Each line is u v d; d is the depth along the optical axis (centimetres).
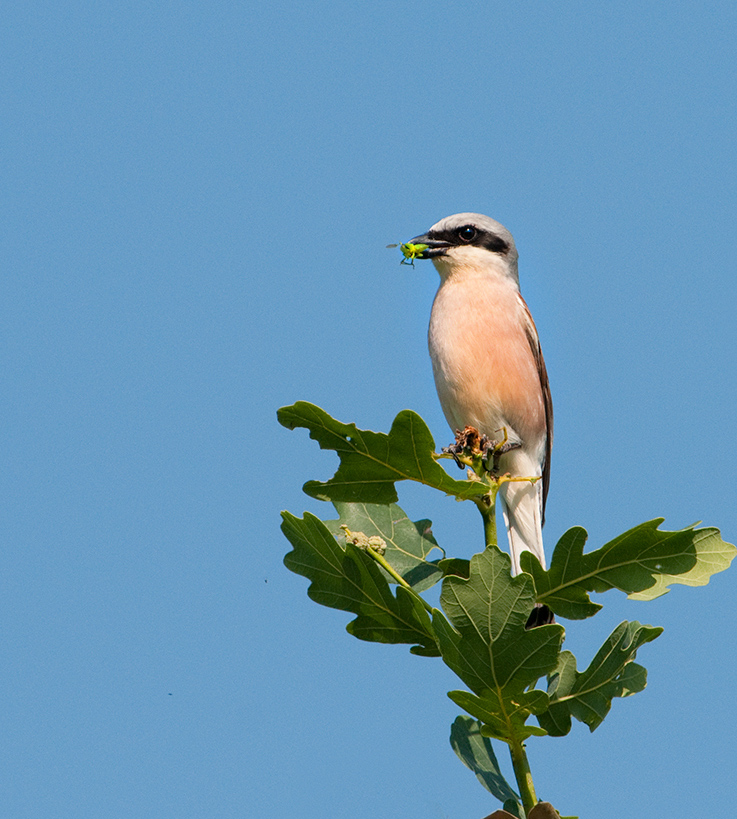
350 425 611
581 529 581
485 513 663
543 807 523
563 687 588
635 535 573
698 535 570
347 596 629
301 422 621
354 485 642
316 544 627
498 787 592
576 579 593
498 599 538
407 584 657
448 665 562
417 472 631
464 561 671
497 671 546
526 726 564
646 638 567
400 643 628
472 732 619
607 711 576
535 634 534
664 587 577
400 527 733
